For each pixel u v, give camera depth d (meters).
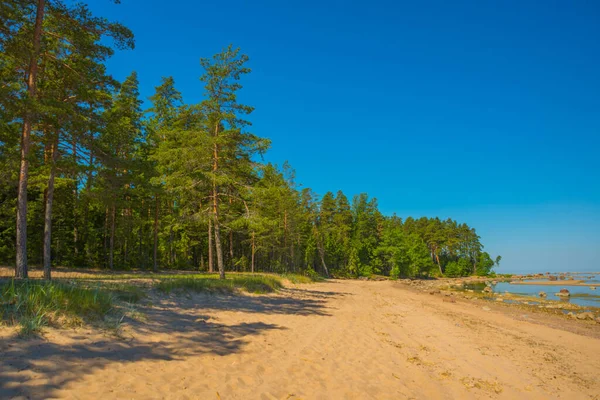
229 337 7.61
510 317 17.95
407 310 17.30
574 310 23.48
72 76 13.38
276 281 22.25
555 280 77.56
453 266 85.56
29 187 21.69
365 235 69.12
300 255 49.56
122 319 7.00
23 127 11.48
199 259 43.88
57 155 14.62
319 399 5.03
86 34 12.51
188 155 19.23
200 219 19.75
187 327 7.79
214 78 20.59
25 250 11.12
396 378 6.46
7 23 10.95
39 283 8.18
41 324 5.49
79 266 25.39
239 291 15.23
